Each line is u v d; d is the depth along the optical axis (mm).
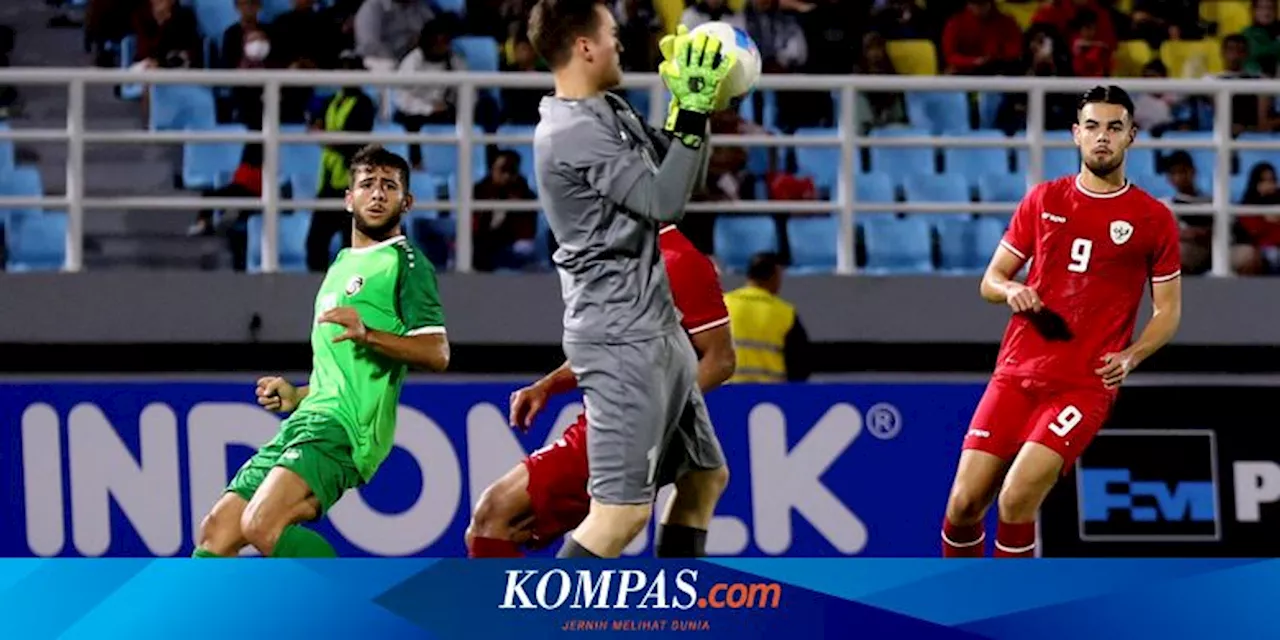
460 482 34531
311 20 49375
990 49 50781
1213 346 44469
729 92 21203
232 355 43281
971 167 49875
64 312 42875
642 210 21078
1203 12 55562
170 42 50000
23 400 34938
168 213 48625
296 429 25984
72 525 34875
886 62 49438
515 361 43375
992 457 27797
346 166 44719
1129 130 27328
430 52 48188
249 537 25406
